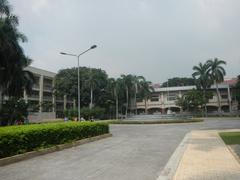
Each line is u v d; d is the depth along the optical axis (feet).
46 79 238.89
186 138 56.18
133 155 37.29
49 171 27.89
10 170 28.40
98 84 217.97
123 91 228.22
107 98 229.66
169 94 272.92
